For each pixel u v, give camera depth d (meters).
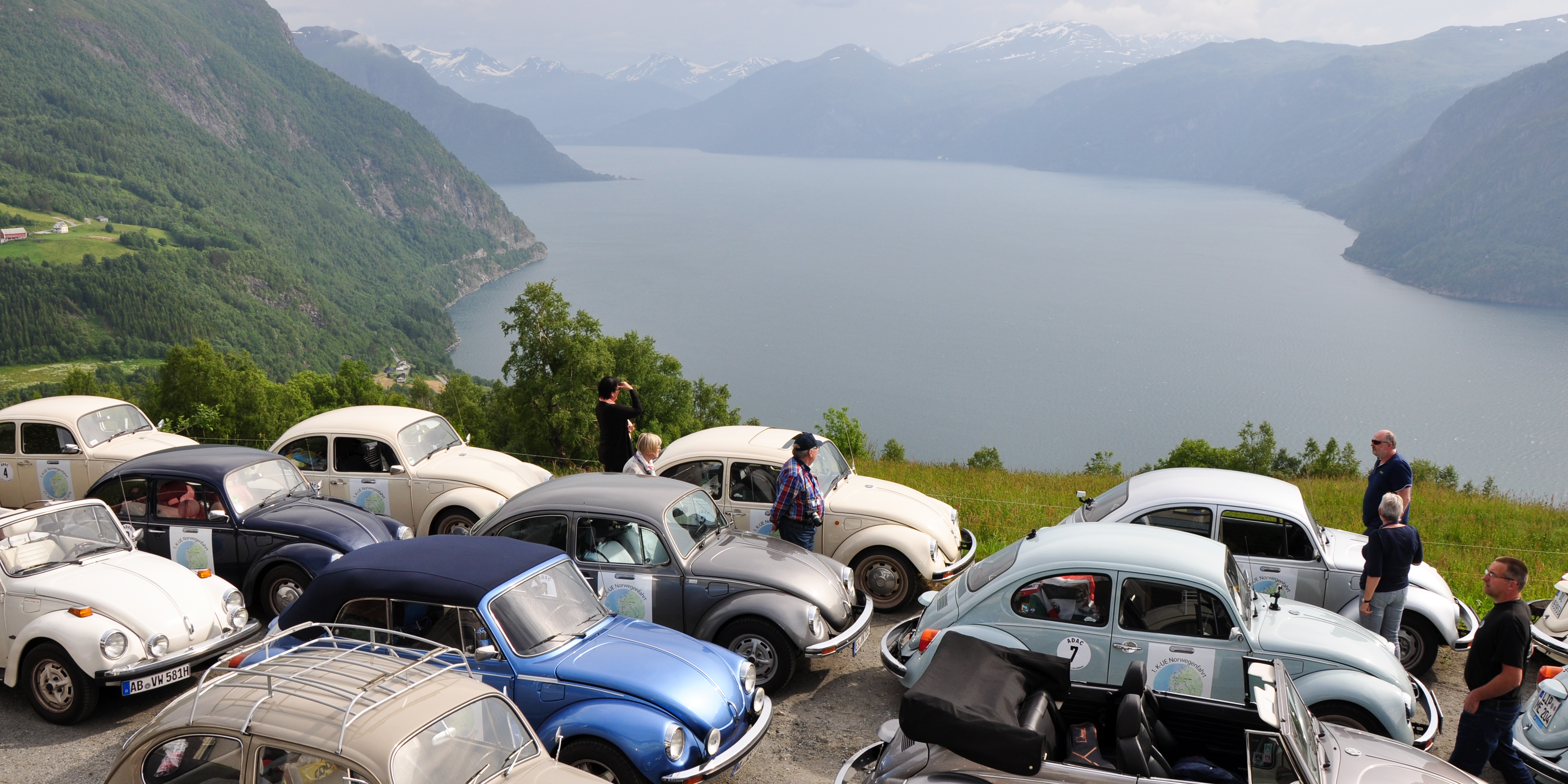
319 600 7.02
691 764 6.28
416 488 13.19
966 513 16.47
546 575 7.24
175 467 10.45
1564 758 6.98
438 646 5.95
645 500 9.06
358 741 4.78
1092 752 5.81
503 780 5.15
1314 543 9.50
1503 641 6.78
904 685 8.14
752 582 8.56
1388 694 6.94
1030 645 7.68
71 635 7.79
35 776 7.13
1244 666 7.21
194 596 8.59
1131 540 8.01
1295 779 5.12
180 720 5.10
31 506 11.22
